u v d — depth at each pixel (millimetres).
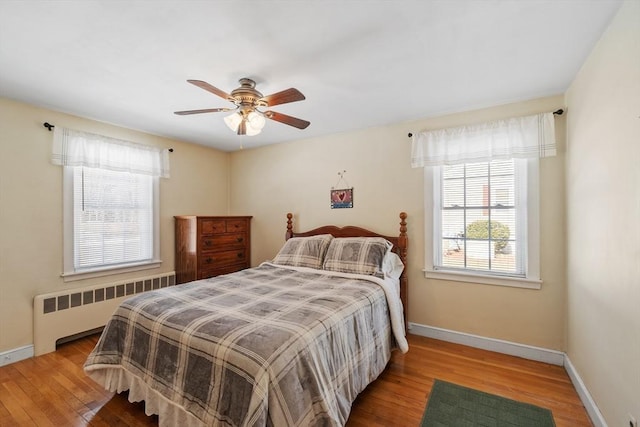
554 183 2486
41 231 2729
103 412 1924
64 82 2232
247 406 1308
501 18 1534
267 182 4184
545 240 2527
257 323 1671
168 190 3779
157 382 1688
